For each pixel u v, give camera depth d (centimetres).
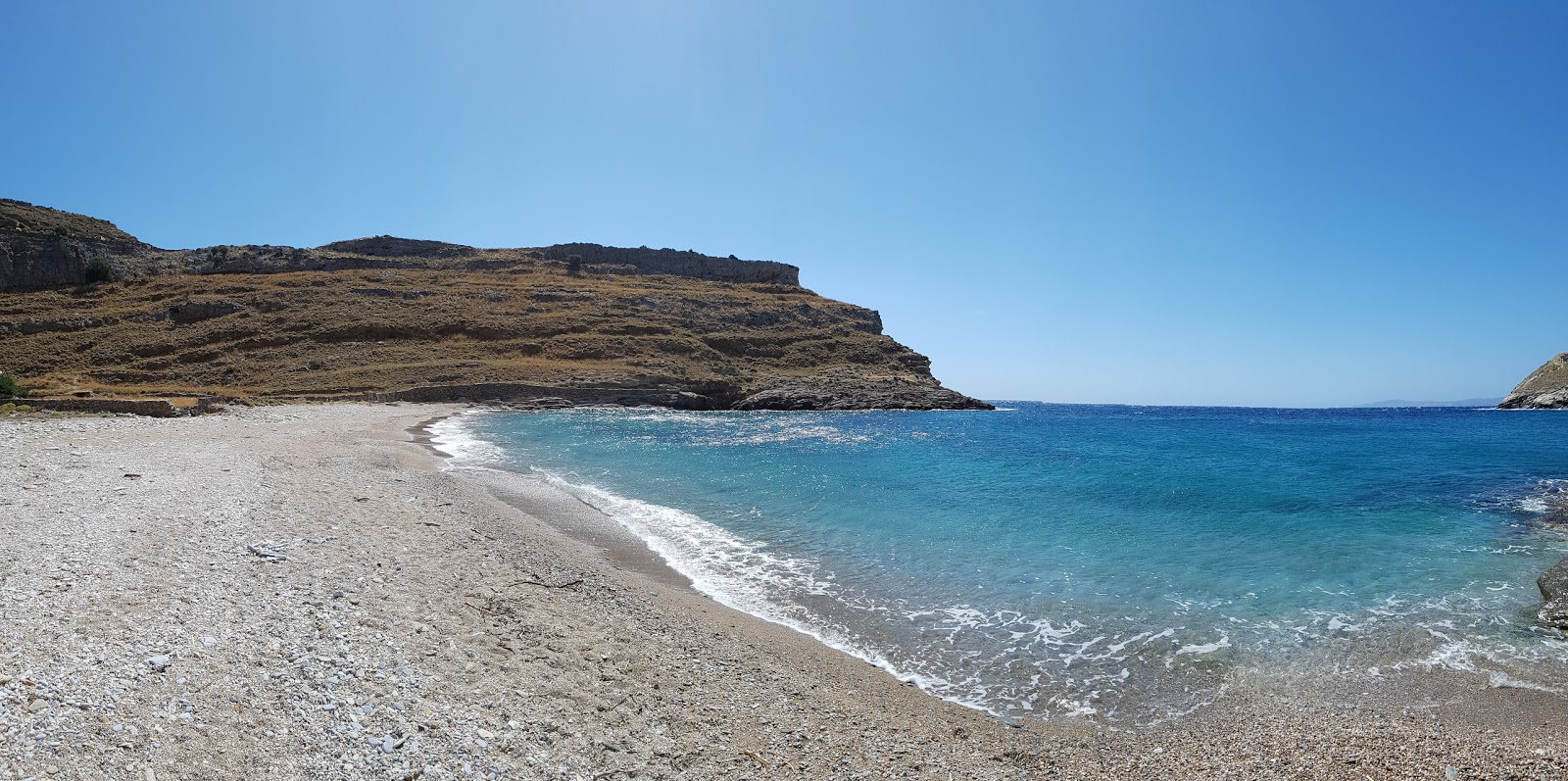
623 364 9256
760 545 1777
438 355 8975
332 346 8912
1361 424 7575
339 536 1396
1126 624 1251
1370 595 1388
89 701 665
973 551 1734
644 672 952
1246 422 8125
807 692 957
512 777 668
